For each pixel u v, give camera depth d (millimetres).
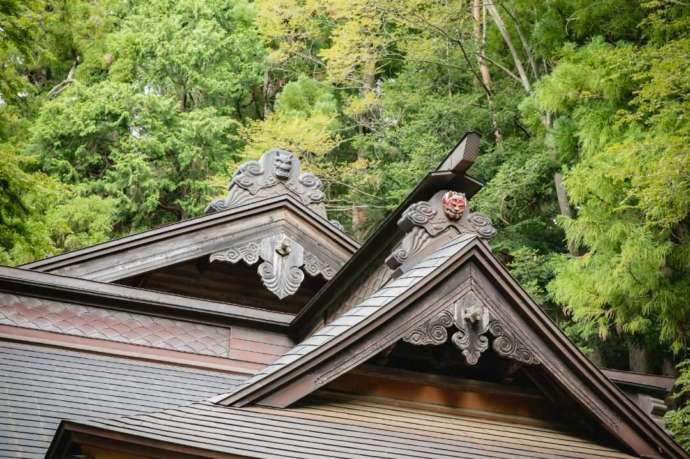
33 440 9367
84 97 30047
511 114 27562
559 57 26016
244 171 13336
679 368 21234
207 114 30375
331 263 13422
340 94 31906
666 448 9742
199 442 7746
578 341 23016
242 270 13930
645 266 19766
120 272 12391
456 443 9086
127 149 29906
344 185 28562
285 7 29469
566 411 9977
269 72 33531
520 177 24578
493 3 28750
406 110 29516
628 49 20812
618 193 20625
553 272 23312
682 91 18656
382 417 9180
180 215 30609
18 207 13922
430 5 29031
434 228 9977
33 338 11023
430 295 9125
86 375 10727
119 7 34406
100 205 27281
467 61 28953
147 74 31844
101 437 7684
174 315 11648
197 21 32812
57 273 12094
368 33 29719
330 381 8773
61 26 32625
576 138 23344
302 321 11969
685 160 17609
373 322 8867
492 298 9297
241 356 11719
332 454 8172
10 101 15453
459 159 9945
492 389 9906
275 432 8266
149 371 11156
